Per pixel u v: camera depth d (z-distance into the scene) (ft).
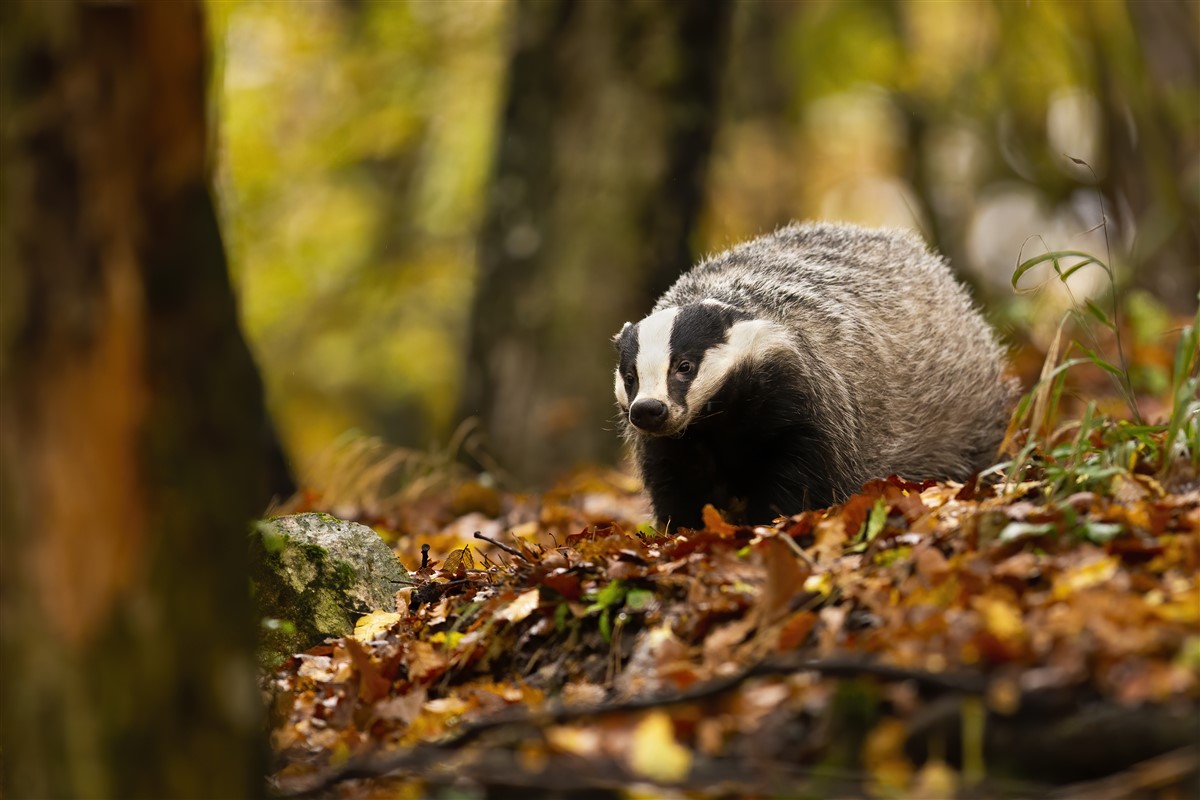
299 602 32.96
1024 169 110.73
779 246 47.01
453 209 105.40
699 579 28.73
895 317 45.16
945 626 24.52
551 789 22.50
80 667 19.76
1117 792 20.38
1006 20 98.63
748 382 40.70
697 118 76.18
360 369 115.03
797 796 21.71
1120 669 21.81
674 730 23.67
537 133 76.33
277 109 105.60
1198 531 26.94
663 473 43.42
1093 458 31.53
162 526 20.01
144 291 19.80
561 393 74.84
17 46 19.40
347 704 28.78
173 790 20.17
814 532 31.45
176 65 19.69
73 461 19.62
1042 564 26.73
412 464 62.75
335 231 110.73
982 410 47.50
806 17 124.88
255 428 21.47
